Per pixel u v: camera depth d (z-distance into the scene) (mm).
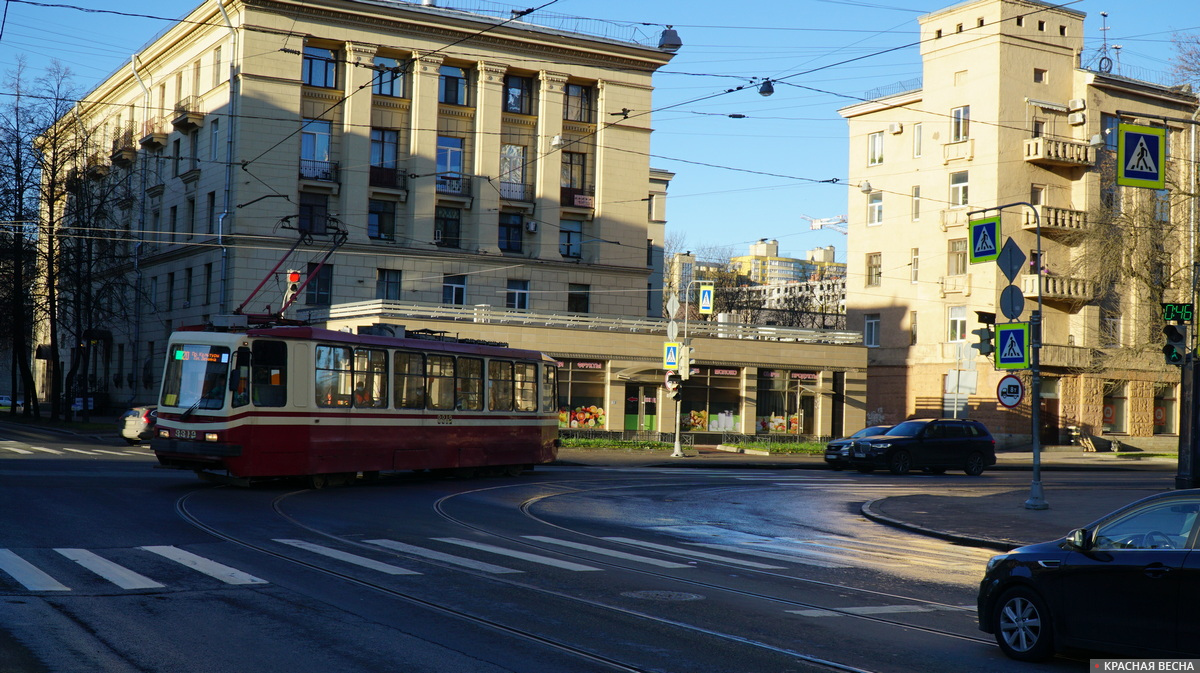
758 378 48562
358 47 47250
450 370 25500
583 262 52219
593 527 17719
